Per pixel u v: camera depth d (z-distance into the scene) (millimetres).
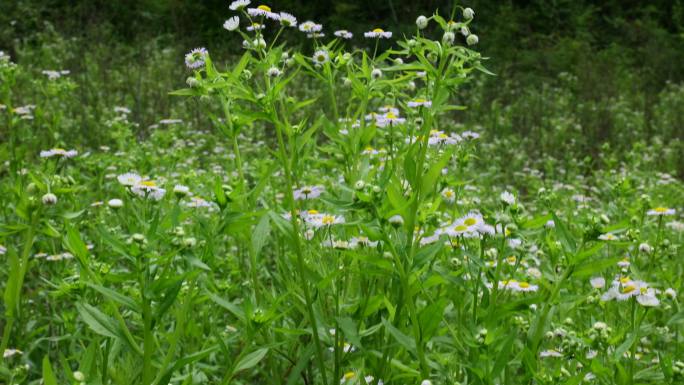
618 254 5062
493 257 3621
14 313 2541
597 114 13438
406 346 2752
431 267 3178
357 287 3600
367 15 20328
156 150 7520
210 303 3748
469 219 3072
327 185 4789
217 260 4312
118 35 17922
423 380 2762
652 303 3098
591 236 2803
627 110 13875
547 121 13055
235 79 3092
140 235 2471
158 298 2525
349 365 3398
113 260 3674
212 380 3662
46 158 4414
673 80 19062
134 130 9766
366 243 3346
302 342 3695
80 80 11320
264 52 3279
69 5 17844
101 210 4707
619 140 12203
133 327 3750
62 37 14609
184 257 2568
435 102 3129
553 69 18875
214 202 2844
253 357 2719
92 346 2693
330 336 3043
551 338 3334
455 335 2951
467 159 4293
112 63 13570
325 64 3773
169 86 12211
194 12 19062
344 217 3631
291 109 3170
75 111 9141
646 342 3980
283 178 6414
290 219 3400
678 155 11297
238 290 4375
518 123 12859
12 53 14180
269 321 2707
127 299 2521
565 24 22391
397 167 3629
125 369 2986
